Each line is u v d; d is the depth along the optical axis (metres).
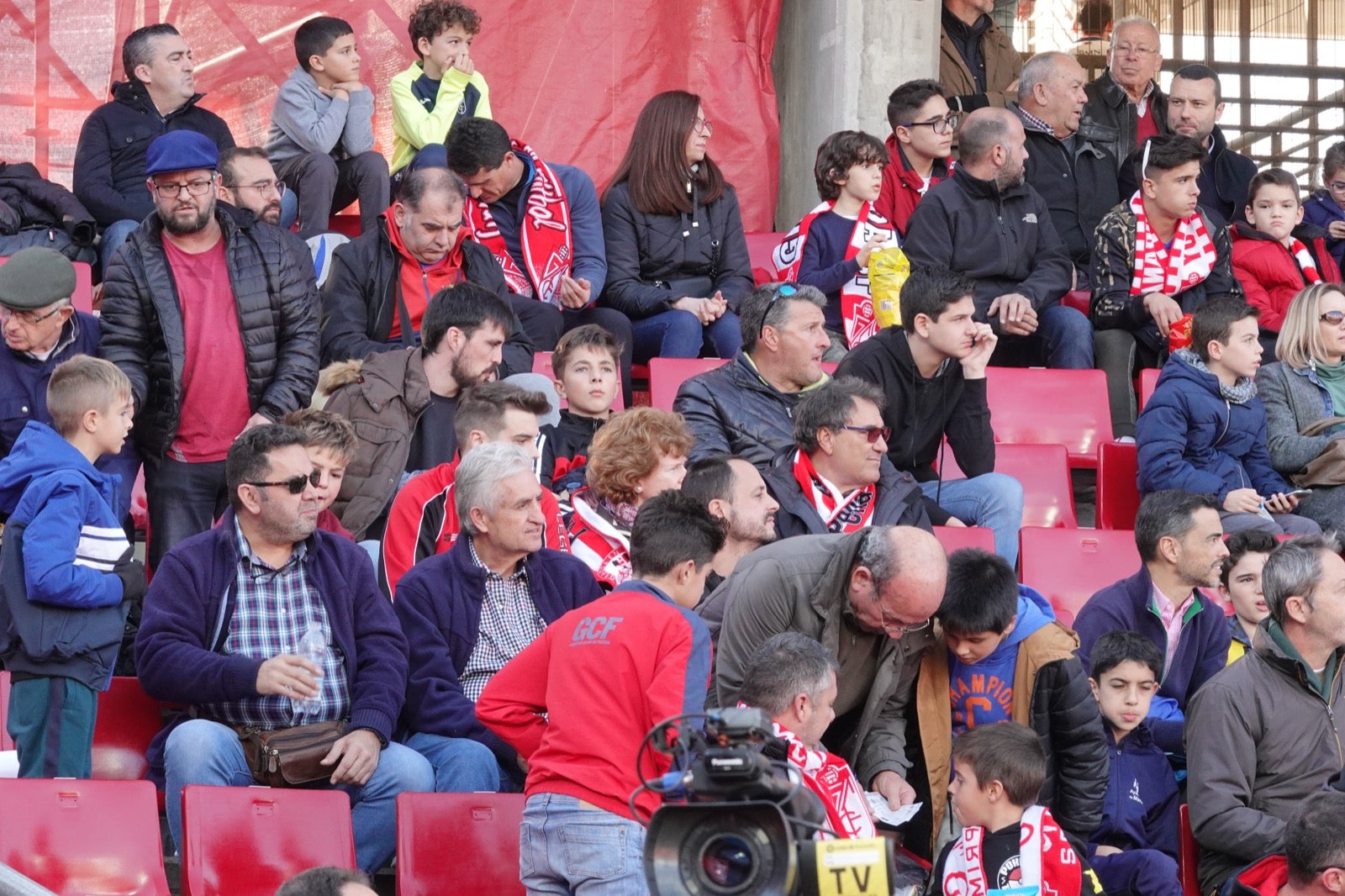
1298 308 29.09
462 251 28.23
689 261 31.75
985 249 31.19
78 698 19.22
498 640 20.34
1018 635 19.78
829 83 37.84
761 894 11.79
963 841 18.28
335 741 18.95
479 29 35.81
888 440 25.02
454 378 24.97
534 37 37.16
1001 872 17.94
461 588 20.33
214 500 25.44
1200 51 42.03
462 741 19.75
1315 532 26.84
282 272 25.61
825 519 21.84
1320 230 33.75
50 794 17.75
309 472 19.67
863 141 31.17
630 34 37.66
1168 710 22.56
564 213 30.98
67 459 19.80
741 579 19.12
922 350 24.73
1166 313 31.14
